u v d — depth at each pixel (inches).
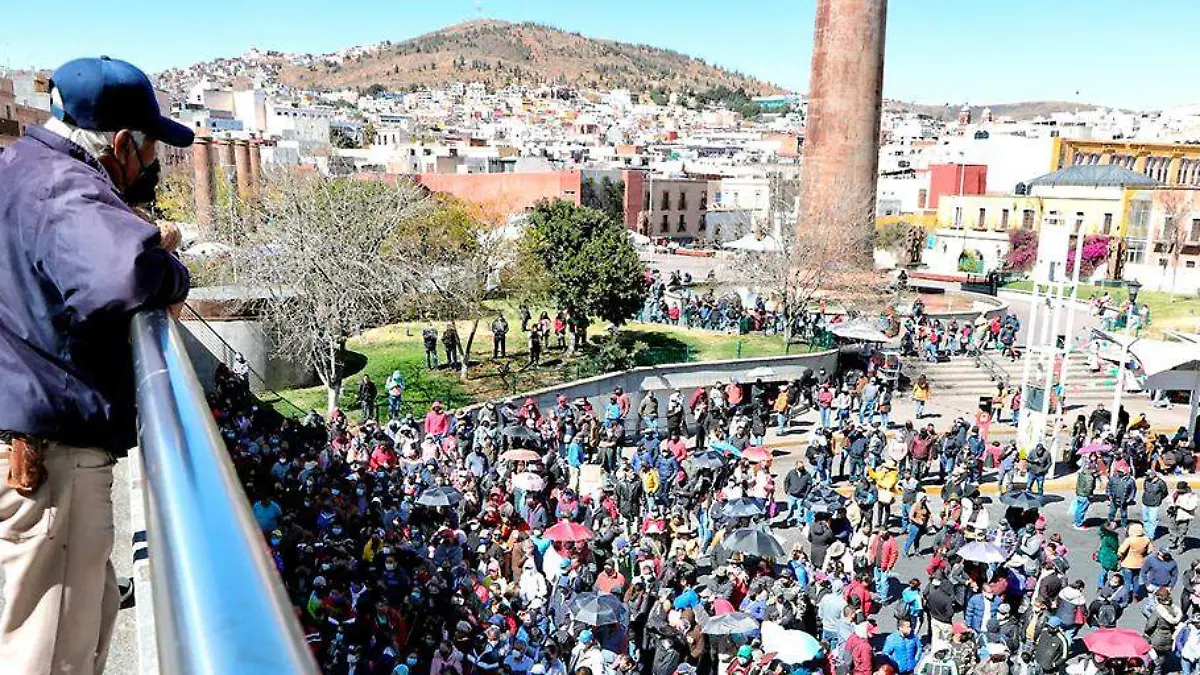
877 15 1604.3
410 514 650.2
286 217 1059.9
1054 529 863.7
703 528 781.9
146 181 64.0
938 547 657.6
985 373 1448.1
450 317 1212.5
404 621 490.0
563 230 1337.4
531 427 933.2
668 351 1330.0
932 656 518.6
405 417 1006.4
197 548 27.6
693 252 2896.2
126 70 59.8
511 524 677.9
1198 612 575.8
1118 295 2171.5
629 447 1085.1
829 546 683.4
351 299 998.4
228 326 1073.5
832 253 1546.5
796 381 1299.2
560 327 1342.3
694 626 537.6
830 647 567.8
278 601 25.7
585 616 514.6
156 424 37.2
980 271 2549.2
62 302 52.2
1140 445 975.0
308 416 850.1
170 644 23.8
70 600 57.6
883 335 1344.7
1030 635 557.9
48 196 50.3
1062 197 2546.8
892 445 956.0
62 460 56.2
